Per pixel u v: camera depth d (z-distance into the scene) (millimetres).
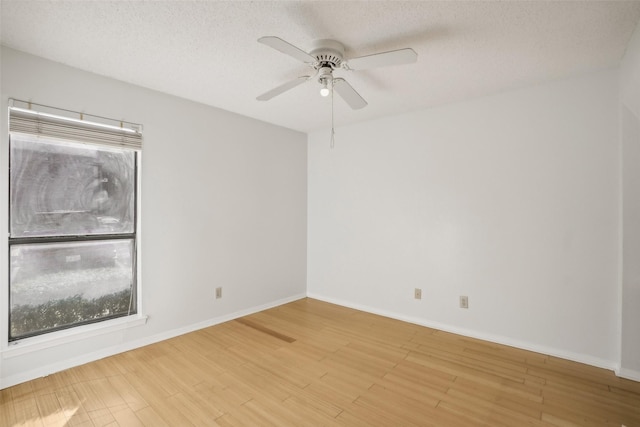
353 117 3689
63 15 1779
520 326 2855
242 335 3135
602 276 2494
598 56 2236
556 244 2678
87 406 2018
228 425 1868
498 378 2359
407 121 3506
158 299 2971
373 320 3572
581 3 1656
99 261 2703
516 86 2766
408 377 2381
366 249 3873
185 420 1905
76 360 2498
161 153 2961
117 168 2775
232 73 2525
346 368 2512
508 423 1879
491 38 1997
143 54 2229
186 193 3152
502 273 2938
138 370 2453
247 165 3699
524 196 2816
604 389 2209
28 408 1987
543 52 2172
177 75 2574
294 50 1751
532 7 1688
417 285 3459
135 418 1917
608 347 2477
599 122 2488
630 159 2316
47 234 2443
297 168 4324
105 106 2602
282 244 4137
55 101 2357
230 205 3535
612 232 2451
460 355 2725
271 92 2189
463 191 3141
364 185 3877
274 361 2621
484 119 3006
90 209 2643
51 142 2441
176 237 3090
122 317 2818
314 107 3340
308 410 2004
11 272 2305
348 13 1746
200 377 2369
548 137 2697
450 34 1951
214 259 3400
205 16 1780
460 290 3176
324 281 4312
